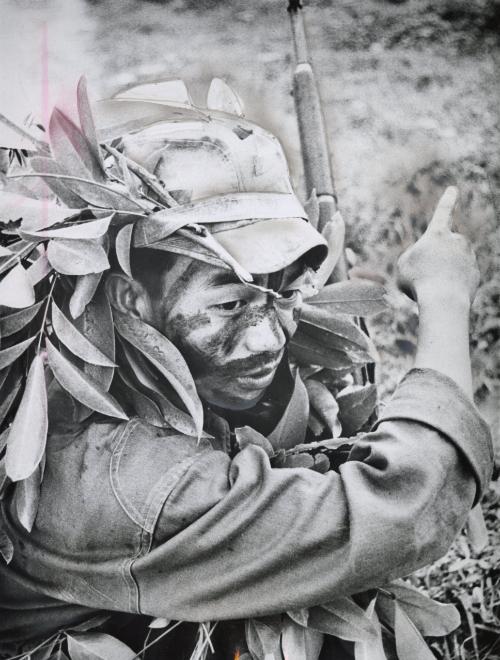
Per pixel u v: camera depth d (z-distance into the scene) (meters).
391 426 1.64
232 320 1.77
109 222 1.68
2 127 1.81
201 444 1.70
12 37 1.92
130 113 1.84
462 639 1.79
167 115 1.85
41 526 1.70
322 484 1.60
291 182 1.94
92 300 1.69
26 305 1.66
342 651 1.70
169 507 1.62
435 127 2.02
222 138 1.82
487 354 1.90
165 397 1.70
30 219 1.70
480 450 1.63
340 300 1.86
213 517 1.60
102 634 1.70
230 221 1.74
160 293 1.73
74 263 1.65
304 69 1.98
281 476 1.62
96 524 1.65
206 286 1.75
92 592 1.66
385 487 1.58
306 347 1.83
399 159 1.98
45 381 1.74
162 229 1.69
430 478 1.58
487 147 2.03
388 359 1.83
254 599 1.60
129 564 1.62
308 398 1.80
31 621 1.72
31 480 1.69
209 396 1.76
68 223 1.69
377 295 1.86
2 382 1.71
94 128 1.67
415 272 1.84
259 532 1.59
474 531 1.83
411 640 1.73
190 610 1.62
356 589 1.58
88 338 1.69
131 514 1.63
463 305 1.80
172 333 1.74
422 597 1.77
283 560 1.58
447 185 1.99
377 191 1.95
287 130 1.95
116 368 1.71
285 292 1.81
